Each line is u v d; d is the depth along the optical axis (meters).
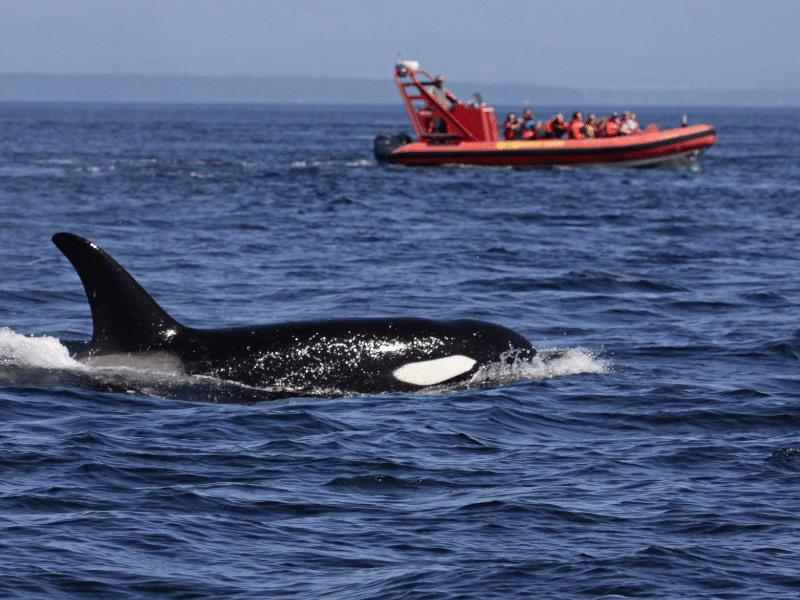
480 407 35.94
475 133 170.25
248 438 31.95
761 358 45.25
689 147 170.38
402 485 27.81
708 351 46.56
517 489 27.47
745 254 81.75
